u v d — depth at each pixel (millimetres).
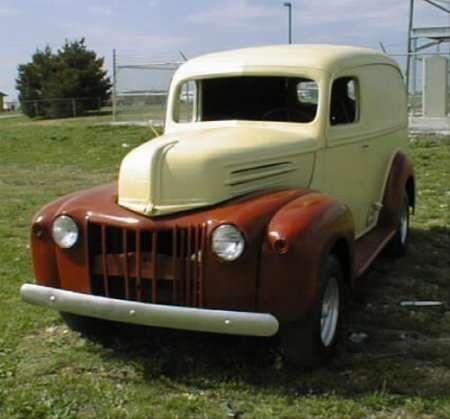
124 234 4438
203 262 4262
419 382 4426
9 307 5922
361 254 6012
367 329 5355
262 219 4285
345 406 4113
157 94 25250
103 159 17484
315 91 5594
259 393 4312
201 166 4414
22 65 45656
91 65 44750
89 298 4465
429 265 7215
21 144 21141
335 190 5770
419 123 20203
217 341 5109
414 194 7812
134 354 4938
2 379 4504
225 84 6082
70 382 4469
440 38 22719
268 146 4922
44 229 4711
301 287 4238
